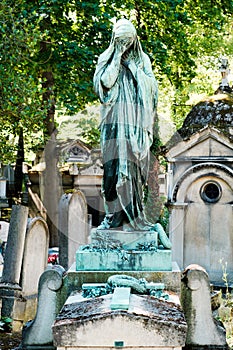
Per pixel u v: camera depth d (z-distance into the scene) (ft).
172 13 63.21
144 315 18.10
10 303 33.78
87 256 22.35
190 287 22.33
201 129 49.70
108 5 62.13
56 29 60.23
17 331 32.94
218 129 49.78
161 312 18.83
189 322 22.38
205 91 91.66
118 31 22.33
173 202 49.85
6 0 50.14
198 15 69.41
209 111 52.60
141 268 22.21
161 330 17.90
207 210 50.67
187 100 83.10
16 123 55.72
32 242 36.78
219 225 50.70
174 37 66.95
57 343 18.07
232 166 50.14
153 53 63.31
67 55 60.18
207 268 50.78
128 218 22.84
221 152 49.93
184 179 50.03
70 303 20.10
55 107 63.00
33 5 59.11
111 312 18.10
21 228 34.99
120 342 17.92
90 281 22.17
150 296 20.49
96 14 59.67
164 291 21.67
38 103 51.55
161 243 23.29
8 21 49.70
